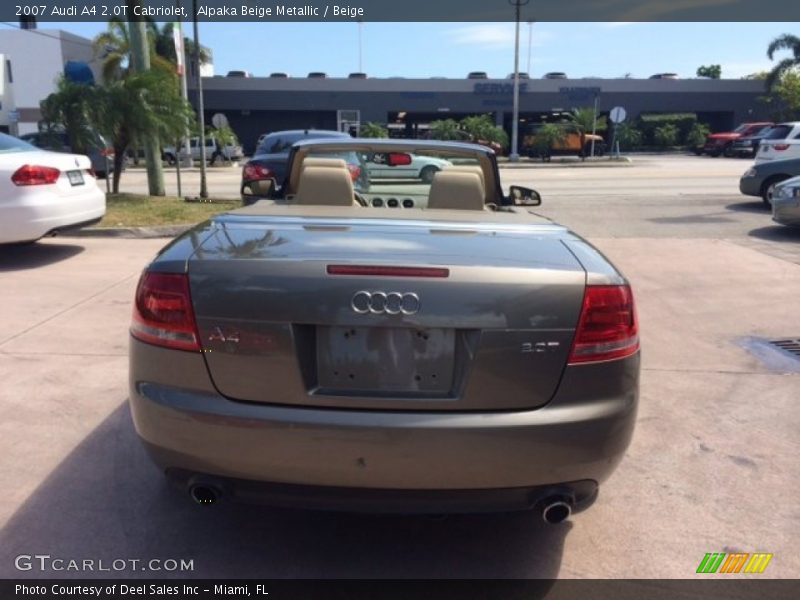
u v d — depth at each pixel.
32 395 4.66
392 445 2.57
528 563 3.07
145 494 3.52
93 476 3.67
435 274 2.60
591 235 11.27
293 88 50.28
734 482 3.74
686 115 53.34
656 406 4.71
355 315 2.58
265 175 11.97
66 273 7.99
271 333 2.60
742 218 13.20
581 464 2.68
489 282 2.62
